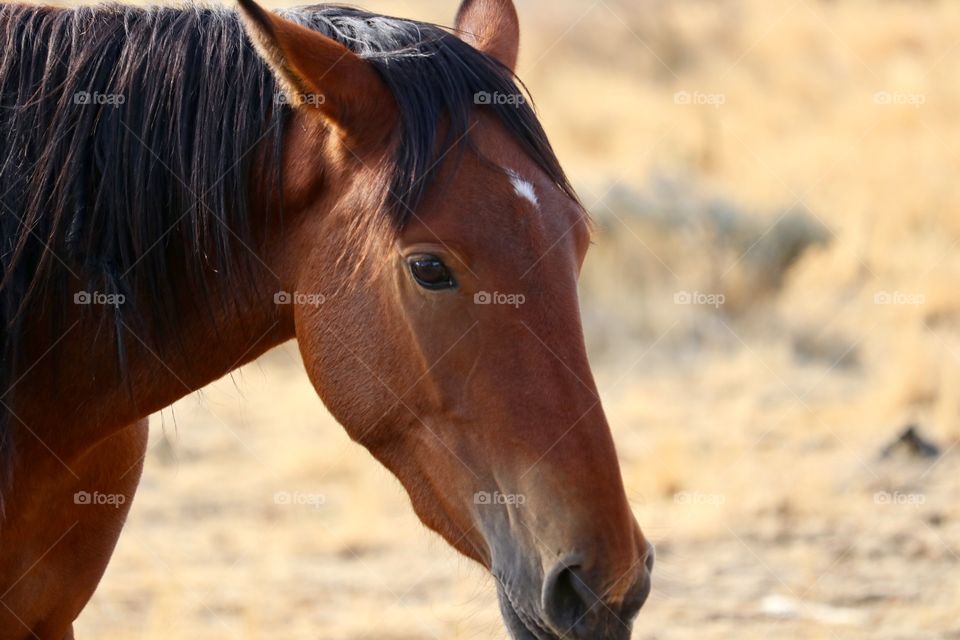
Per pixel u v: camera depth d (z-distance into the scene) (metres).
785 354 18.77
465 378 4.98
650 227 21.16
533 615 4.89
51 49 5.76
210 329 5.76
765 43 37.03
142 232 5.61
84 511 6.05
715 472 13.87
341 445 15.09
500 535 4.98
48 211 5.59
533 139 5.25
